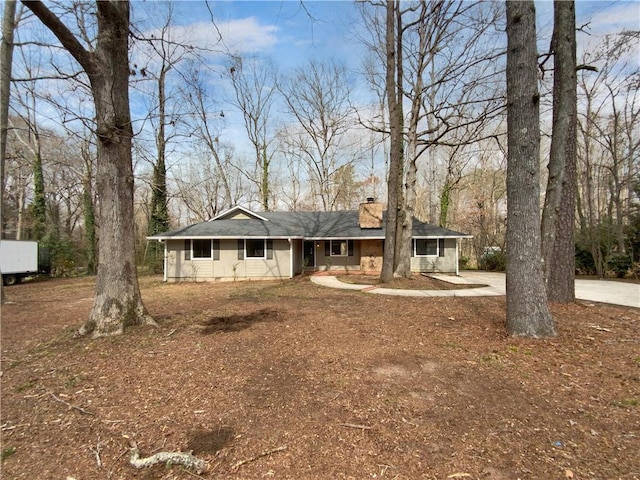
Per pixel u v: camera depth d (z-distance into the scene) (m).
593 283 11.60
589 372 3.42
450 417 2.63
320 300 8.70
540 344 4.24
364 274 16.31
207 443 2.34
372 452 2.20
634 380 3.21
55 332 5.62
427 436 2.37
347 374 3.54
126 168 5.34
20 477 2.01
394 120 11.55
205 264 14.76
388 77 11.46
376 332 5.23
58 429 2.55
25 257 15.56
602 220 16.62
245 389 3.21
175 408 2.85
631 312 5.94
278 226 16.55
